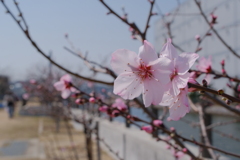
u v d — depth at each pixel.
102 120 10.02
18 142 10.53
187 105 1.22
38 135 12.08
